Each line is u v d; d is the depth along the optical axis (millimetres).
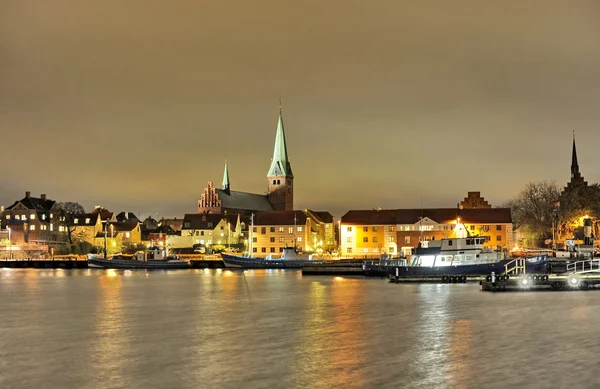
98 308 76250
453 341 52406
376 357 47000
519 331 56250
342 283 112188
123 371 43844
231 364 45344
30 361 46906
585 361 44969
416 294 87875
